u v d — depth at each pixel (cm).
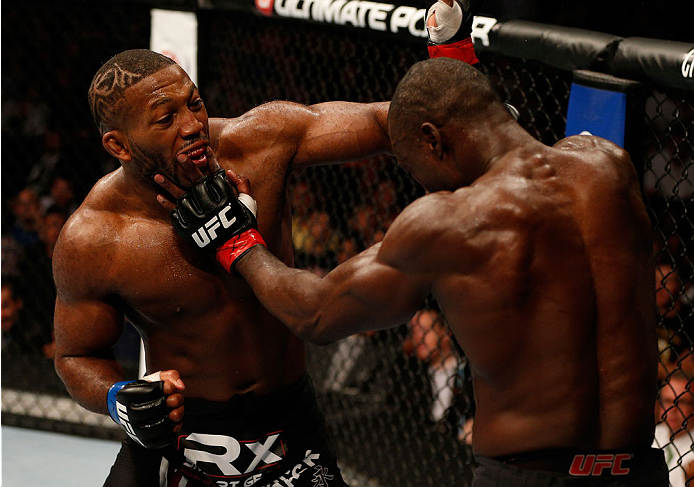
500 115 161
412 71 163
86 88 420
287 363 203
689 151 283
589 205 156
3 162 457
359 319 162
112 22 371
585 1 272
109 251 183
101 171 429
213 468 202
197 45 326
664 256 288
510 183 154
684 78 213
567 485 155
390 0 272
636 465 159
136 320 195
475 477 165
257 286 172
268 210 192
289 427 204
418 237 153
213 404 197
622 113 228
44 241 440
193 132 170
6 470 341
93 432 376
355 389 372
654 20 270
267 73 342
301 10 290
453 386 329
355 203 370
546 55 242
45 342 439
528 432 156
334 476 214
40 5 408
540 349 153
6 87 452
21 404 393
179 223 176
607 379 156
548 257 152
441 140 159
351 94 339
